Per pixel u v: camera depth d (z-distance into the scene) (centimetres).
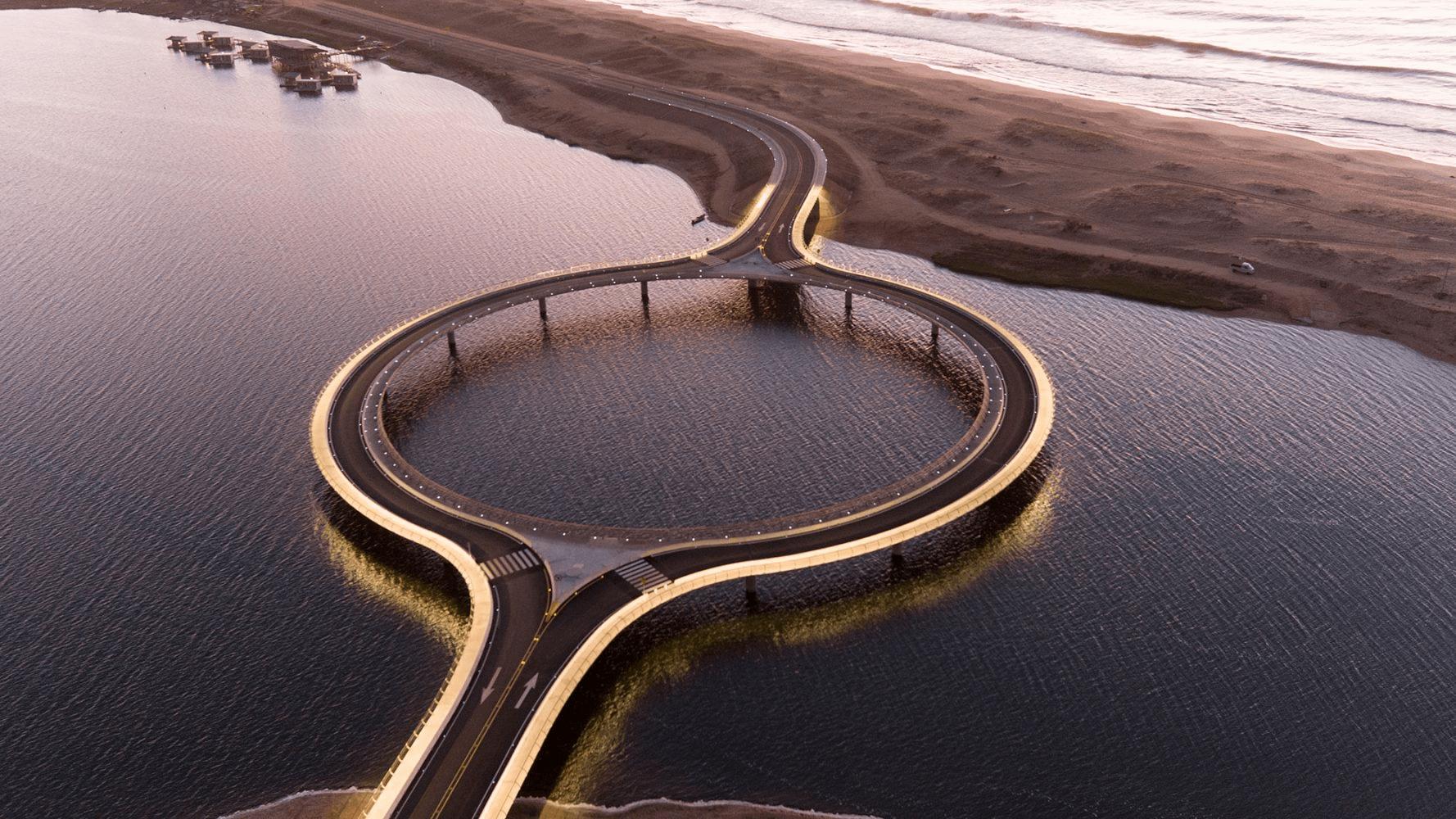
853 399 14712
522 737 9094
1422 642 10319
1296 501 12269
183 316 17638
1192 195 19512
